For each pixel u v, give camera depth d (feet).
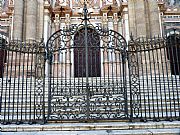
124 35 75.51
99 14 82.17
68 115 35.32
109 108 38.73
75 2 83.61
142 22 68.80
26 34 69.26
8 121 33.45
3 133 28.86
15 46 41.11
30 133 28.73
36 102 41.29
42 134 28.02
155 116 36.14
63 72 69.00
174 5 83.61
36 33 71.61
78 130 30.19
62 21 80.89
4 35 80.89
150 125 30.53
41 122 33.45
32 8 71.26
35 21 71.31
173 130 28.76
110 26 81.00
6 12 82.64
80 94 38.40
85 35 39.24
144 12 69.72
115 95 44.34
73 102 40.06
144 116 36.24
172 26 81.30
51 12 79.51
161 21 80.84
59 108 38.88
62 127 30.45
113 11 80.94
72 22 81.71
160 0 80.74
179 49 47.73
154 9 69.46
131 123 32.32
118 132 28.17
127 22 75.51
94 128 30.32
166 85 50.21
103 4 83.20
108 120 34.45
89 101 35.94
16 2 70.49
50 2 79.77
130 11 72.69
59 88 43.45
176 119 33.94
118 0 82.64
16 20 69.15
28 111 39.68
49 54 39.55
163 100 42.75
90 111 35.58
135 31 70.69
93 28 42.78
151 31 68.64
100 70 71.10
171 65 62.80
